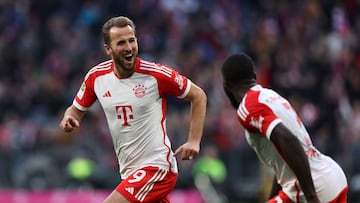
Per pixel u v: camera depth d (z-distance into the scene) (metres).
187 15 59.69
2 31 58.22
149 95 20.94
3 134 49.44
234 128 48.84
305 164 19.27
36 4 60.12
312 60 55.28
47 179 45.72
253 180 47.56
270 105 19.73
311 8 61.16
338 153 49.19
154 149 21.06
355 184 46.59
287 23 60.59
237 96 20.47
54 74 54.25
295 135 19.36
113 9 59.69
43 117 51.53
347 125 50.75
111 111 21.19
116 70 21.00
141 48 56.66
